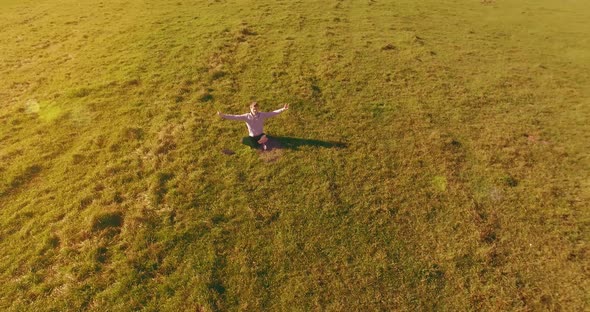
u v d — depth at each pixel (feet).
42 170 42.45
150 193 38.78
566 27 96.32
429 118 52.03
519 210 38.65
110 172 41.55
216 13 87.51
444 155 45.34
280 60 64.95
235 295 30.68
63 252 33.37
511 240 35.70
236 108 52.24
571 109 57.47
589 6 115.24
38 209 37.68
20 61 68.03
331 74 61.21
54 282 31.17
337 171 42.55
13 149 45.32
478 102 57.00
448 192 40.42
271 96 55.11
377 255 34.01
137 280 31.30
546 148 47.91
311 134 47.98
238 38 72.59
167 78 58.70
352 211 37.99
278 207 38.04
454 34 85.35
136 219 35.94
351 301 30.66
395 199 39.45
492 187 41.24
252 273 32.19
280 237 35.22
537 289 31.81
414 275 32.63
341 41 74.43
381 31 81.92
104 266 32.37
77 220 36.27
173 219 36.35
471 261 33.76
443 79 62.75
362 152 45.47
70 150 45.19
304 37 75.15
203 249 33.83
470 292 31.55
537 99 59.67
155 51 67.31
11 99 56.44
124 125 48.49
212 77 59.21
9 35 79.66
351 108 53.36
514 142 48.52
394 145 46.91
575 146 48.62
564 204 39.47
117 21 84.12
